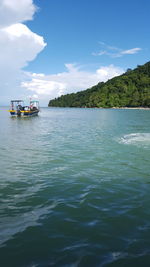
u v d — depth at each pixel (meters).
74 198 5.38
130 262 3.11
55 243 3.56
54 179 6.75
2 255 3.27
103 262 3.11
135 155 9.79
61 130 20.56
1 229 3.98
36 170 7.65
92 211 4.70
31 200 5.25
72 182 6.50
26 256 3.25
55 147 11.72
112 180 6.69
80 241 3.62
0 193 5.67
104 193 5.70
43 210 4.75
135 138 14.50
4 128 22.72
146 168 7.90
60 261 3.12
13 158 9.31
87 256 3.23
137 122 30.50
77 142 13.31
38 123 30.08
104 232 3.88
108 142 13.18
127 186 6.20
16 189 5.94
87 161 8.82
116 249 3.40
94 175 7.14
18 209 4.79
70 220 4.31
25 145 12.37
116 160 8.95
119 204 5.05
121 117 45.19
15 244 3.54
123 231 3.92
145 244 3.52
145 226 4.09
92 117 46.06
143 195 5.58
